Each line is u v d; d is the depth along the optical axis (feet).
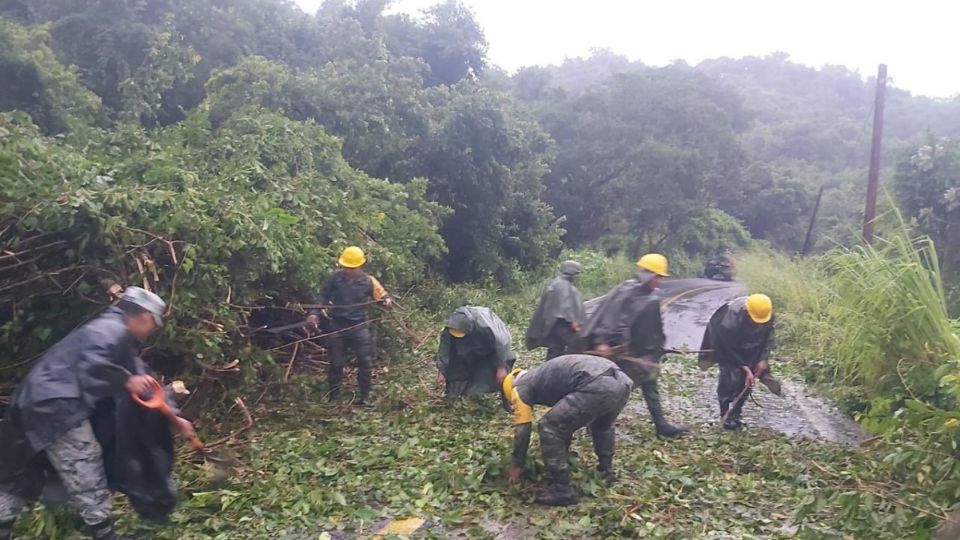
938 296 25.13
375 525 16.65
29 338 20.04
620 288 23.72
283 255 24.50
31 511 15.42
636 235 116.37
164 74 53.16
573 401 17.56
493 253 64.39
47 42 55.93
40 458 13.60
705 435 24.89
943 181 46.24
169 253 20.98
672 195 106.32
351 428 23.57
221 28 67.72
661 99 111.75
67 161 21.44
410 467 19.89
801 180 156.25
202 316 21.59
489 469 19.31
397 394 27.22
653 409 24.32
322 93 52.31
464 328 25.68
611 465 19.56
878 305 25.72
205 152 33.50
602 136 111.24
